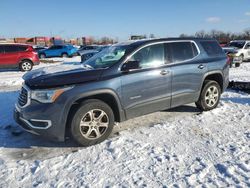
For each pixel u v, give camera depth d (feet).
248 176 13.12
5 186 12.83
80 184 12.80
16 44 57.21
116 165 14.40
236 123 20.21
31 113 15.88
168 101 19.93
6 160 15.21
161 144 16.74
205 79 22.90
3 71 58.59
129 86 17.69
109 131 17.22
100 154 15.62
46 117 15.69
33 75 17.37
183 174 13.44
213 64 22.50
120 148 16.21
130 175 13.44
